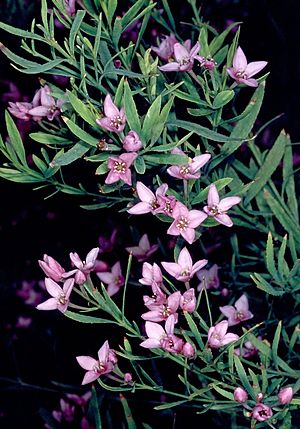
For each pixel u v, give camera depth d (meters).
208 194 0.54
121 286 0.70
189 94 0.57
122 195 0.60
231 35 0.93
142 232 0.77
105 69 0.54
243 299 0.62
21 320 0.94
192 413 0.76
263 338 0.66
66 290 0.54
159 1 0.73
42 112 0.59
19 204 0.92
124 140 0.51
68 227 0.90
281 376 0.58
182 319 0.62
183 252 0.54
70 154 0.52
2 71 0.88
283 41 0.96
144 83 0.57
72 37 0.53
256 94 0.58
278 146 0.63
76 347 0.86
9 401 0.92
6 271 0.97
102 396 0.73
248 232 0.69
